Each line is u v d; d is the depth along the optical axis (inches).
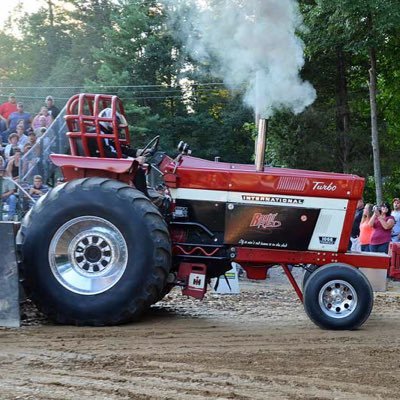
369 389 213.3
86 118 318.7
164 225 310.8
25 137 589.9
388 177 1158.3
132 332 295.6
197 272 326.3
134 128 1310.3
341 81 1107.3
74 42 1722.4
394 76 1066.7
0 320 302.7
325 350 267.9
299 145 1096.2
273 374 228.5
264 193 321.7
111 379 219.1
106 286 307.6
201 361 244.7
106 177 324.5
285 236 322.0
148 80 1365.7
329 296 312.8
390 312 372.5
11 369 229.5
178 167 325.1
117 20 1376.7
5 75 2060.8
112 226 308.5
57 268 309.7
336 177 321.7
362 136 1098.7
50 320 318.7
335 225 321.7
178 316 342.6
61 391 205.5
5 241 302.2
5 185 458.6
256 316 349.4
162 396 201.8
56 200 311.0
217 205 323.6
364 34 820.6
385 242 583.5
